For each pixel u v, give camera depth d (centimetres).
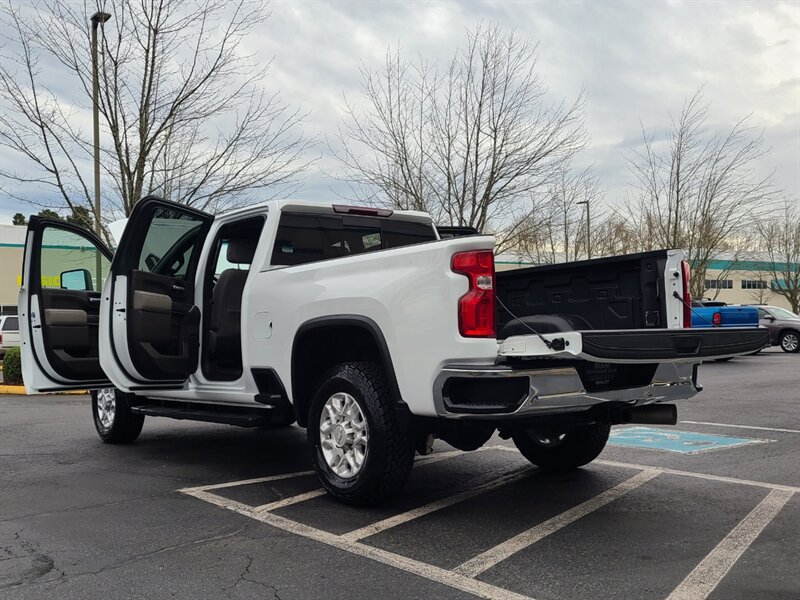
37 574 343
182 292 607
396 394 421
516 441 571
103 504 472
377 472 433
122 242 567
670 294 446
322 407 476
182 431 805
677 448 655
